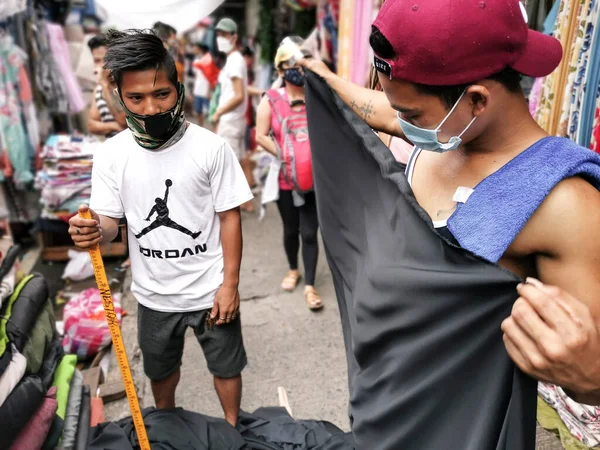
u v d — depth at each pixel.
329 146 1.65
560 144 0.98
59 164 4.27
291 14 6.86
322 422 2.41
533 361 0.82
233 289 2.05
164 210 1.94
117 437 2.14
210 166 1.91
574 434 2.31
